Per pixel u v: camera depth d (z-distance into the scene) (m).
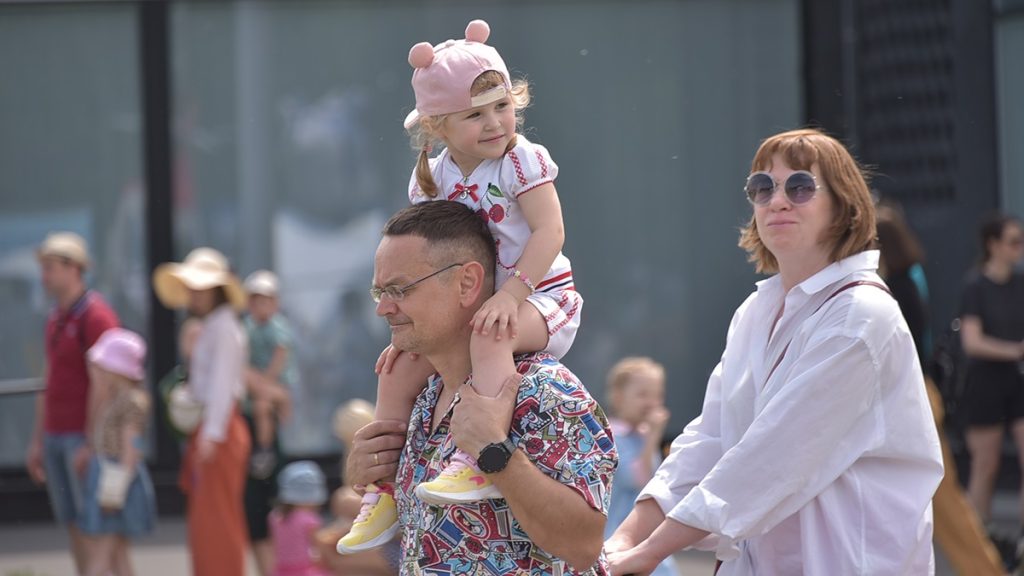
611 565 10.60
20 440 35.41
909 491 10.84
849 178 11.14
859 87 35.41
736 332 11.68
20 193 35.38
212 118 35.53
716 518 10.50
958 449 33.84
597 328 35.94
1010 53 34.94
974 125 35.03
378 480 10.57
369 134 35.62
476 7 35.53
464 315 9.74
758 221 11.30
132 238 35.56
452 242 9.60
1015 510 31.03
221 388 24.95
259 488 27.27
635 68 35.72
